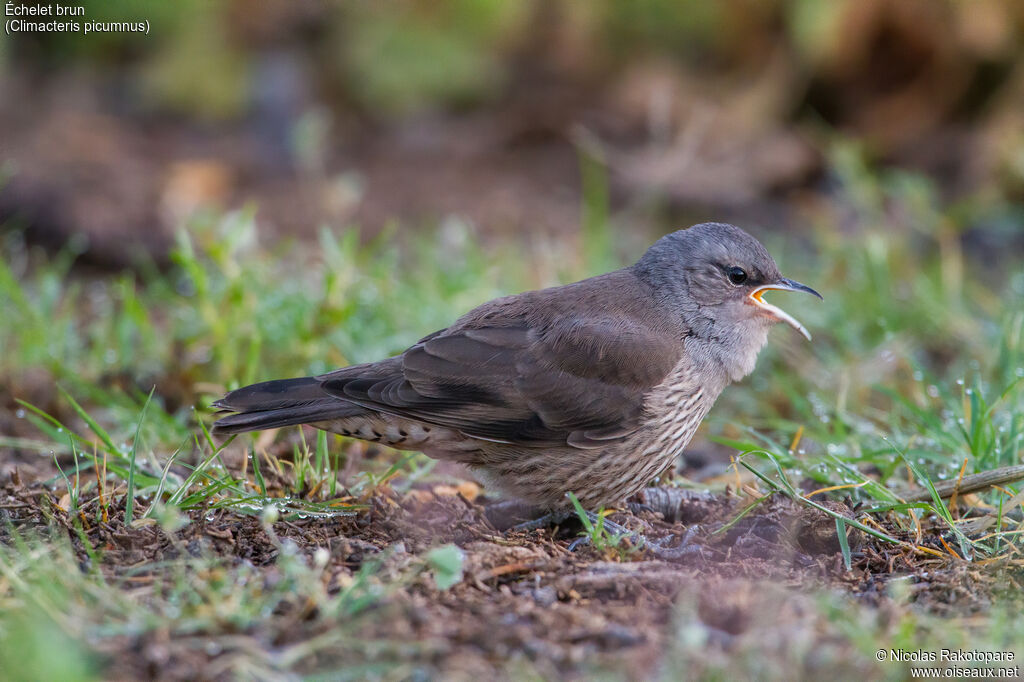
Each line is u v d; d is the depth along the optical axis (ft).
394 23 62.59
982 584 24.44
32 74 64.95
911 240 53.01
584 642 21.26
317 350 38.06
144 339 39.06
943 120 58.23
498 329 30.09
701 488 32.45
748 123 58.95
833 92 59.16
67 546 24.39
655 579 23.85
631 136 60.39
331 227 53.11
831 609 21.70
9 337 39.04
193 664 19.90
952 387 37.63
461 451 29.76
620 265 48.06
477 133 62.13
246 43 62.54
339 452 34.50
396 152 60.85
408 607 21.67
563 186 58.18
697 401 31.09
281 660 19.94
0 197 51.49
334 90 62.64
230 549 25.05
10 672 18.62
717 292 31.50
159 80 62.08
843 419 34.76
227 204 54.49
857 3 56.65
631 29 62.39
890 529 27.78
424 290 43.06
